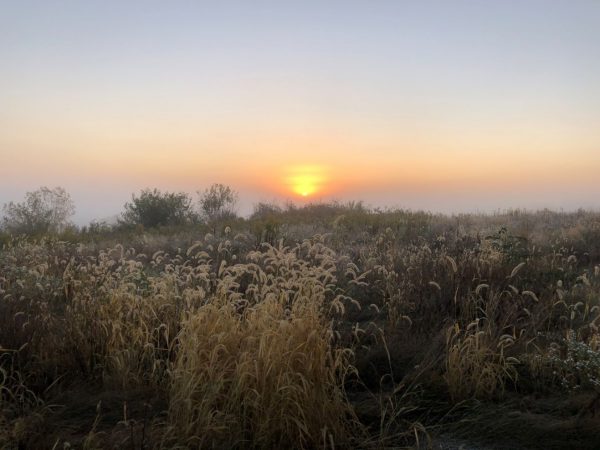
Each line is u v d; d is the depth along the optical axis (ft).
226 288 16.97
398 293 22.66
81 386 16.15
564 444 12.77
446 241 37.14
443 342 18.06
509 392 15.51
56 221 69.41
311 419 12.94
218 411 12.87
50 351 17.61
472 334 17.30
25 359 17.06
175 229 60.85
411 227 48.52
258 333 14.60
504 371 15.69
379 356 17.92
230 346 14.66
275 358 13.43
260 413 13.04
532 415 13.91
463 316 20.39
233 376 13.67
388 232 43.19
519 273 24.34
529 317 19.60
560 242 36.94
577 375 15.61
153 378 16.02
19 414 13.96
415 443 13.14
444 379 15.78
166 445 12.60
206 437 12.64
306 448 12.73
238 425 12.89
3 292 20.95
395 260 29.14
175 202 74.02
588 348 15.60
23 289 23.99
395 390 14.78
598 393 13.52
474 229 45.98
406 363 17.69
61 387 15.88
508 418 13.85
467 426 13.76
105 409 14.89
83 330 18.25
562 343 17.16
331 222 53.98
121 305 19.36
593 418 13.43
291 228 49.70
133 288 20.57
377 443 12.98
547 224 52.26
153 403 14.87
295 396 12.96
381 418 13.97
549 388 15.48
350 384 16.75
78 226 69.00
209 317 15.75
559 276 24.95
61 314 22.56
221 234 50.90
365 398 15.64
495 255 25.57
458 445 13.05
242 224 60.49
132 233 57.77
